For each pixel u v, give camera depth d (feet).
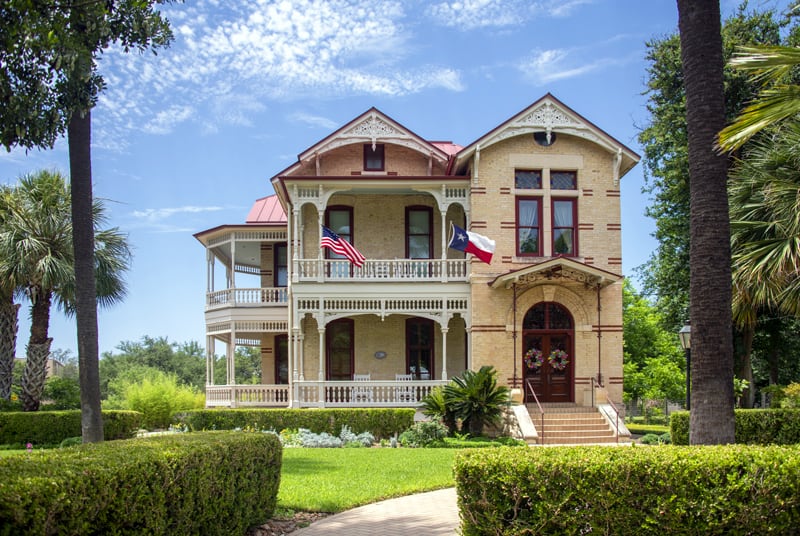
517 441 71.10
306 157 90.33
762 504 24.07
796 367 108.88
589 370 85.25
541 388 85.76
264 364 106.01
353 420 78.64
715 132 31.99
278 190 90.53
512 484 25.27
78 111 37.50
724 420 30.50
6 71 32.42
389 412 78.79
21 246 75.66
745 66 32.73
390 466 52.44
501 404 76.69
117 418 74.08
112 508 20.62
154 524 22.77
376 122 91.35
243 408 83.61
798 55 31.78
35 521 16.94
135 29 36.65
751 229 51.78
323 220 92.99
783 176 49.14
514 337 85.25
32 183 80.38
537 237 87.66
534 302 86.12
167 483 23.68
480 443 69.46
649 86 99.91
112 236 83.82
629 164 89.61
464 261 87.92
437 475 48.37
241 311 97.86
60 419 74.18
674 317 105.60
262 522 34.42
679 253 98.89
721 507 24.14
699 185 31.91
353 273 88.12
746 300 55.26
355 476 47.80
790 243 46.65
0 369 82.23
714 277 31.22
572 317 86.48
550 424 78.33
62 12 32.12
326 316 87.15
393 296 86.99
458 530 30.63
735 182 54.54
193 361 272.10
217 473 28.17
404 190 90.58
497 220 86.69
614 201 88.02
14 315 82.84
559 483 25.04
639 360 160.15
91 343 44.29
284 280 104.99
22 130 32.91
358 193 93.61
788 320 93.30
